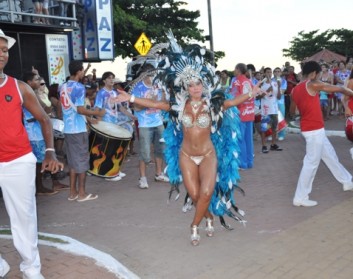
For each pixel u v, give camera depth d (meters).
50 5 11.31
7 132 3.38
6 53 3.39
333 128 12.61
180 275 4.04
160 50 4.79
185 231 5.15
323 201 6.00
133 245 4.80
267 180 7.36
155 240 4.92
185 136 4.56
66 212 6.11
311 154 5.68
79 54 13.07
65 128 6.39
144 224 5.46
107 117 7.88
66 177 8.33
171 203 6.31
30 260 3.69
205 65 4.57
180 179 4.97
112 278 3.95
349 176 6.27
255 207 5.93
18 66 10.50
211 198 4.75
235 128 4.76
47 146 3.66
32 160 3.56
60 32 11.41
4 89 3.40
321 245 4.53
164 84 4.59
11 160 3.44
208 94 4.51
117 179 7.89
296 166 8.34
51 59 11.23
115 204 6.39
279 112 10.10
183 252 4.55
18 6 10.66
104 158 6.78
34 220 3.67
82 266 4.19
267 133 9.95
